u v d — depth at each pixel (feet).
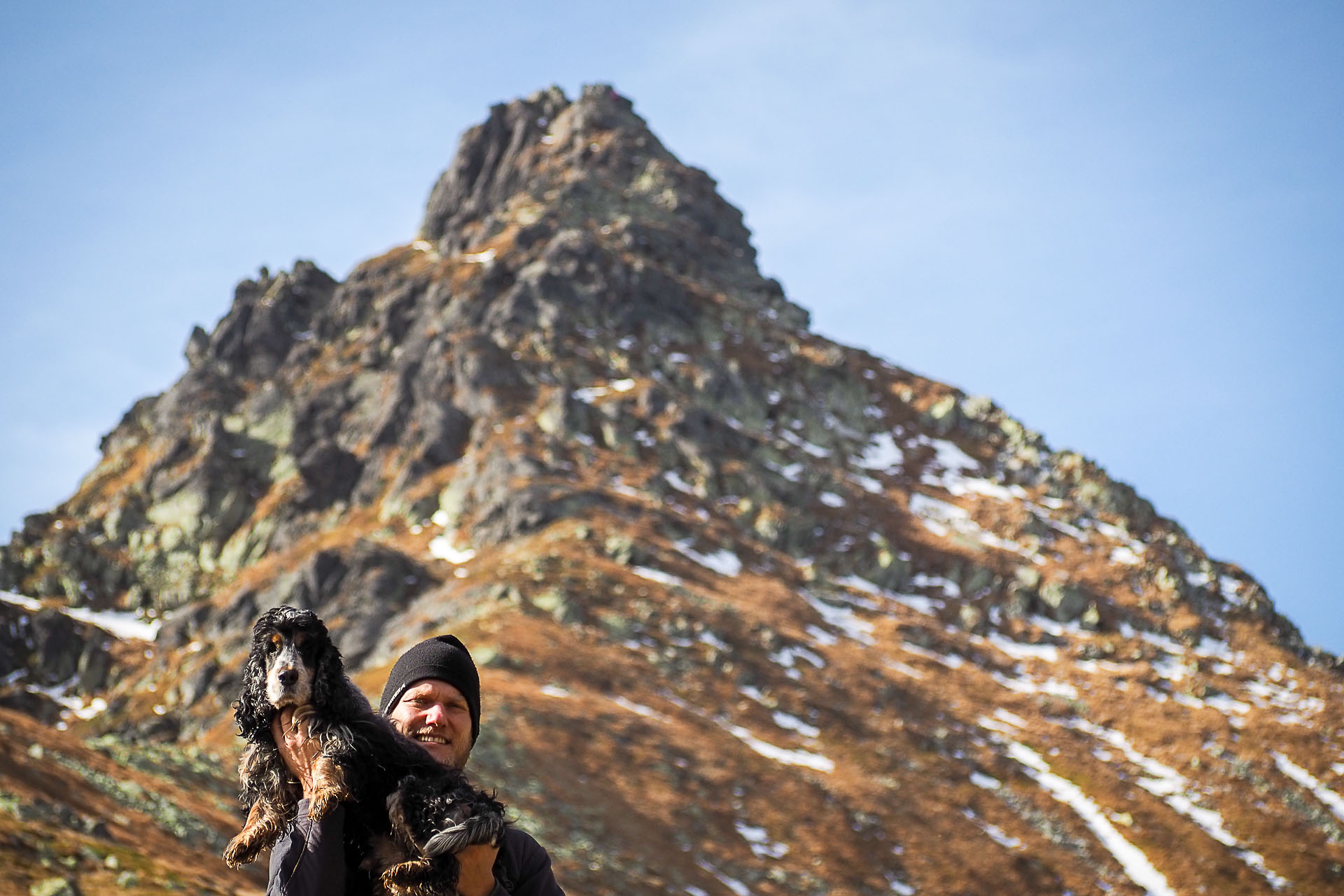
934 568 495.00
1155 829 335.67
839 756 334.24
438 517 494.18
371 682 335.67
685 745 308.19
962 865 294.05
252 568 547.08
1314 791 377.91
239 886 156.04
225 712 425.28
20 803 147.23
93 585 574.15
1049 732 385.70
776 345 645.92
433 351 588.09
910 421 619.67
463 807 12.41
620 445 519.19
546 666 335.06
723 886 248.11
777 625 406.41
